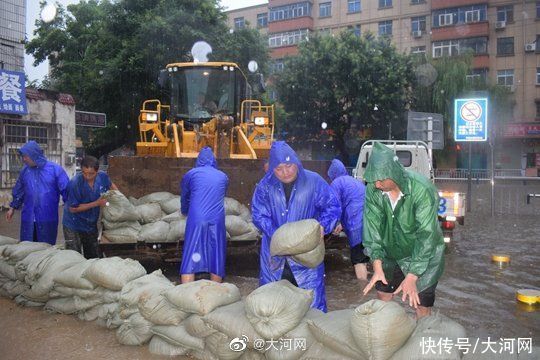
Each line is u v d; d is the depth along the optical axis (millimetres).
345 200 6070
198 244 4855
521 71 37469
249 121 10633
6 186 14266
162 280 4320
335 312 3438
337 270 7156
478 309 5027
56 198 6301
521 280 6309
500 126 36062
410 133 12867
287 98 31828
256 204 4023
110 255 6477
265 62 24609
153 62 21500
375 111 30656
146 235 6191
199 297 3605
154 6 22500
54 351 3893
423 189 3506
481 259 7715
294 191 3930
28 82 27688
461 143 36312
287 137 33781
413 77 32188
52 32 25562
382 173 3355
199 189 4988
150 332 3887
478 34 38062
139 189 7090
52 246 5586
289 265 3877
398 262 3814
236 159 7191
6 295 5402
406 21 41062
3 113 14062
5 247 5582
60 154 15875
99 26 23781
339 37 31938
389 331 2852
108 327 4328
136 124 24047
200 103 10070
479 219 13289
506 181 34625
